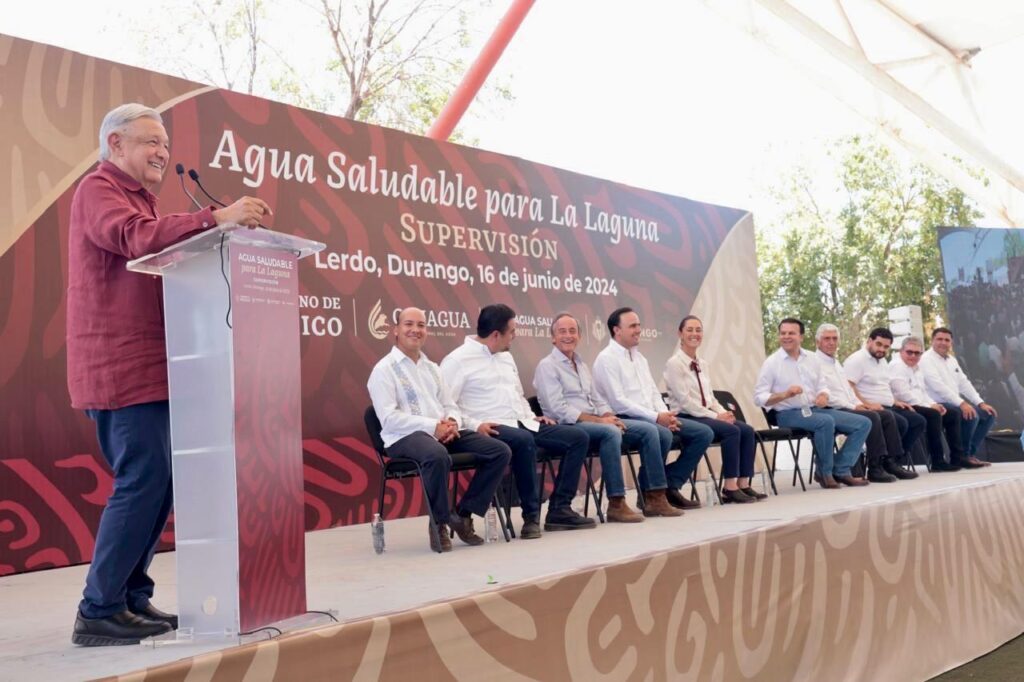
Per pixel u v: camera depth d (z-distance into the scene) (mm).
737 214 9117
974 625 4289
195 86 5297
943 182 18141
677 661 2836
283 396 2408
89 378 2381
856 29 9391
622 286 7887
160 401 2410
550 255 7301
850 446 6766
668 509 5281
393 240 6215
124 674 1652
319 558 4121
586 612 2576
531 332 7094
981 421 8352
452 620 2227
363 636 2027
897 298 18141
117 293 2410
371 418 4645
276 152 5629
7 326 4527
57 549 4609
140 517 2379
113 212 2326
